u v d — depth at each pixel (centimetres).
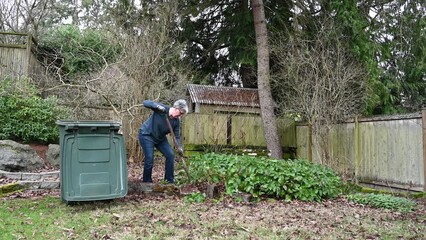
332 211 570
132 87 1107
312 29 1386
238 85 1828
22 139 1026
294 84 1192
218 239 396
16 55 1318
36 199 589
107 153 553
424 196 736
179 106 649
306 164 720
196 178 684
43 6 2116
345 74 1059
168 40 1366
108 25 1346
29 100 1052
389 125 873
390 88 1464
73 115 1109
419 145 782
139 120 1105
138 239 388
